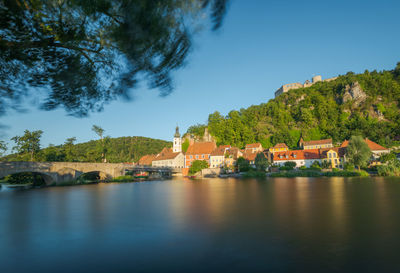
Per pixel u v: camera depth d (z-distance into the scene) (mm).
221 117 161375
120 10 5891
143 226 14078
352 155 64938
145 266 8344
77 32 6516
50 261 8992
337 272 7473
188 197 28641
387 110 144875
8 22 5672
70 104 8062
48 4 5812
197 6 6215
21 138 70438
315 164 86000
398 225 12789
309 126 152500
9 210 21281
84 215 18203
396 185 34656
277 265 8117
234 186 42719
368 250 9297
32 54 6914
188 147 132250
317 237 11047
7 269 8297
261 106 196000
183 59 7012
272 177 69062
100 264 8602
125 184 58812
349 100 157625
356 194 25922
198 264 8375
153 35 6137
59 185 55312
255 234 11766
